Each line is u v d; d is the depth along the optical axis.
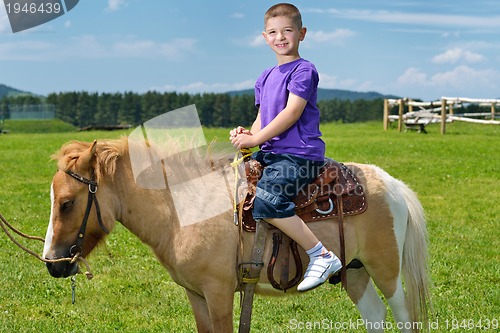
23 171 17.31
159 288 7.18
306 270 4.55
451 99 30.23
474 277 7.39
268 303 6.63
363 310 5.13
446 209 11.46
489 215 10.99
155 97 81.12
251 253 4.53
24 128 57.41
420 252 4.98
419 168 16.73
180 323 6.13
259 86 4.79
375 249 4.82
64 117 79.88
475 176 15.47
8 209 11.73
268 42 4.70
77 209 4.41
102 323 6.14
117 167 4.52
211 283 4.49
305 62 4.58
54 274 4.45
